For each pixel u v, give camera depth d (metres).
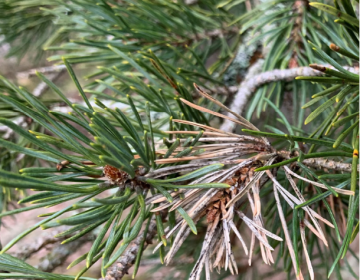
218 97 0.34
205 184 0.16
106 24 0.35
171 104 0.31
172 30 0.34
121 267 0.19
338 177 0.18
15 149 0.15
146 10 0.32
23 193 0.35
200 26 0.36
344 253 0.16
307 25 0.30
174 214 0.20
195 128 0.24
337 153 0.18
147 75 0.26
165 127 0.32
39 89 0.56
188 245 0.43
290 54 0.31
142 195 0.18
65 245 0.50
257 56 0.38
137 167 0.18
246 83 0.31
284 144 0.36
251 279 0.48
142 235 0.20
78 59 0.32
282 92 0.35
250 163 0.19
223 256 0.19
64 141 0.17
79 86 0.17
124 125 0.18
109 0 0.34
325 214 0.28
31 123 0.35
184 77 0.29
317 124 0.40
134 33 0.32
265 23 0.31
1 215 0.16
